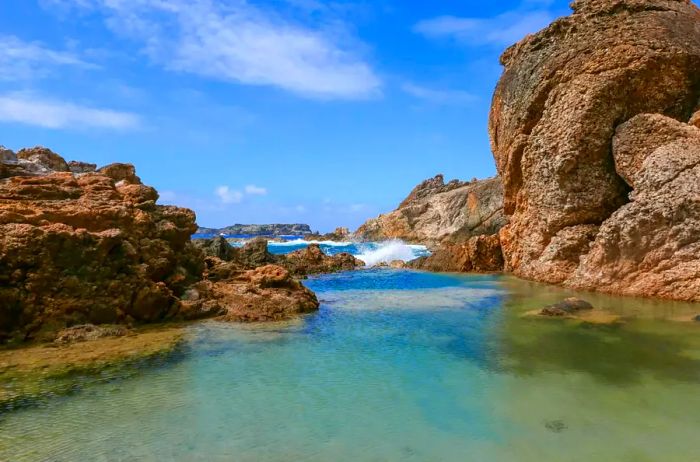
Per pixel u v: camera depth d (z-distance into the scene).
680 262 12.84
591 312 11.60
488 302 14.02
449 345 9.18
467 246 24.91
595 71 15.99
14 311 9.39
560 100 16.86
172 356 8.48
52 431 5.51
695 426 5.51
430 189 60.09
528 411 6.03
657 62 15.34
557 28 18.38
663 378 7.06
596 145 16.02
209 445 5.18
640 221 13.31
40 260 9.76
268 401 6.42
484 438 5.32
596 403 6.22
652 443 5.13
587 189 16.56
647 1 17.20
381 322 11.42
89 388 6.88
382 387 6.94
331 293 17.02
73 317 10.08
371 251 42.91
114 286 10.72
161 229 13.20
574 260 16.97
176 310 11.70
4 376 7.37
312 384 7.07
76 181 12.34
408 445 5.18
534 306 13.03
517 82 19.45
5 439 5.31
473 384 7.01
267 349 8.98
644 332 9.66
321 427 5.63
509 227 22.64
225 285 14.12
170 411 6.08
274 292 13.58
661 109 15.90
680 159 13.05
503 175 21.80
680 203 12.62
